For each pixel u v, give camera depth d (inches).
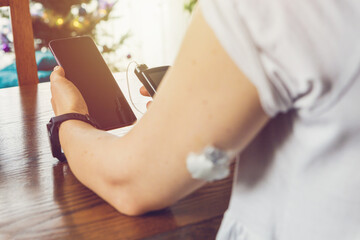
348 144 15.2
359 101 14.4
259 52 14.3
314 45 13.9
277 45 13.8
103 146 22.0
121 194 21.4
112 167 20.4
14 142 34.7
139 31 169.8
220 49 14.5
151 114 17.3
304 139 15.8
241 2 14.0
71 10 131.7
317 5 13.9
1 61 142.3
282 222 17.3
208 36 14.7
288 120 16.3
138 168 18.8
